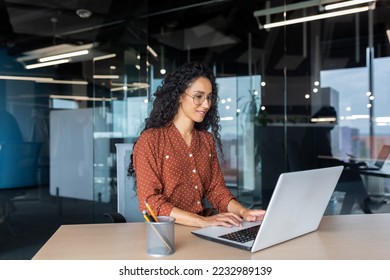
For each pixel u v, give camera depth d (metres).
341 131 4.77
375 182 4.38
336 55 4.84
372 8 4.50
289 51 4.96
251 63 5.13
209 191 1.64
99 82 4.79
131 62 4.73
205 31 5.06
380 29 4.61
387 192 4.31
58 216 4.80
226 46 5.15
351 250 1.03
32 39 4.97
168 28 4.90
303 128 4.92
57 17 4.90
